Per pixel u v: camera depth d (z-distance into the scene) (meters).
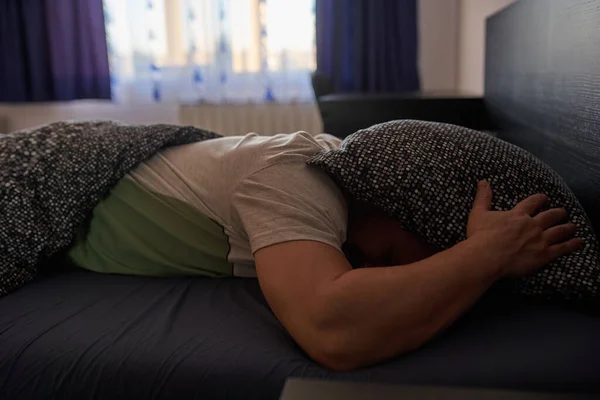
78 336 0.70
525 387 0.54
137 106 3.04
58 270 0.99
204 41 2.91
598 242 0.72
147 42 2.91
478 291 0.62
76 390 0.64
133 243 0.94
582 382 0.54
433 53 2.97
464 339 0.62
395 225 0.77
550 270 0.66
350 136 0.81
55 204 0.92
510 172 0.73
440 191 0.71
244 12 2.88
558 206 0.72
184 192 0.95
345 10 2.80
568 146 0.98
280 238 0.68
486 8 2.23
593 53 0.85
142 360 0.64
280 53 2.91
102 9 2.84
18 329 0.73
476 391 0.41
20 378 0.67
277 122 2.99
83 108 3.06
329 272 0.63
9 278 0.86
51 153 0.96
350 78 2.88
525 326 0.64
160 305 0.79
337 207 0.75
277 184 0.75
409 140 0.76
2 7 2.83
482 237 0.65
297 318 0.62
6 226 0.88
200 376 0.61
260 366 0.61
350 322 0.58
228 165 0.89
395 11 2.81
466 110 1.84
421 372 0.56
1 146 0.97
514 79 1.42
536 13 1.20
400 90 2.87
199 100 2.97
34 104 3.03
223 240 0.91
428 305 0.59
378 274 0.61
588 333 0.61
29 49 2.87
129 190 0.98
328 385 0.42
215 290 0.86
